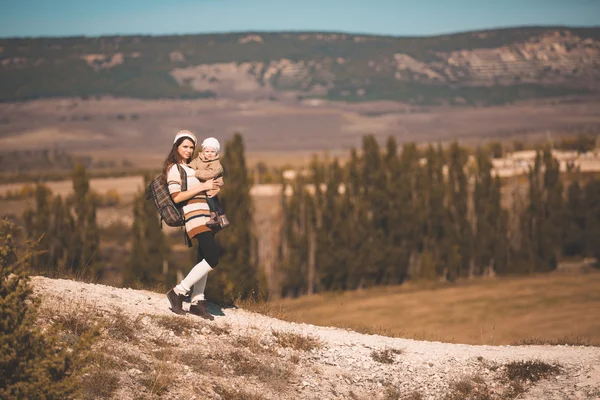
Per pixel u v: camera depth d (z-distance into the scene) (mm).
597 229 87312
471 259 84875
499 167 154750
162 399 5582
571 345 10023
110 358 5934
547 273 83875
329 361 7648
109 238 116938
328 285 79000
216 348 7070
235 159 63719
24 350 4652
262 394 6250
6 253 4875
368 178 85312
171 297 7777
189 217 7527
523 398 7137
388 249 81250
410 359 8047
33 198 174000
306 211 79812
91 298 7523
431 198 84938
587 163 169250
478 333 52531
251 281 61781
